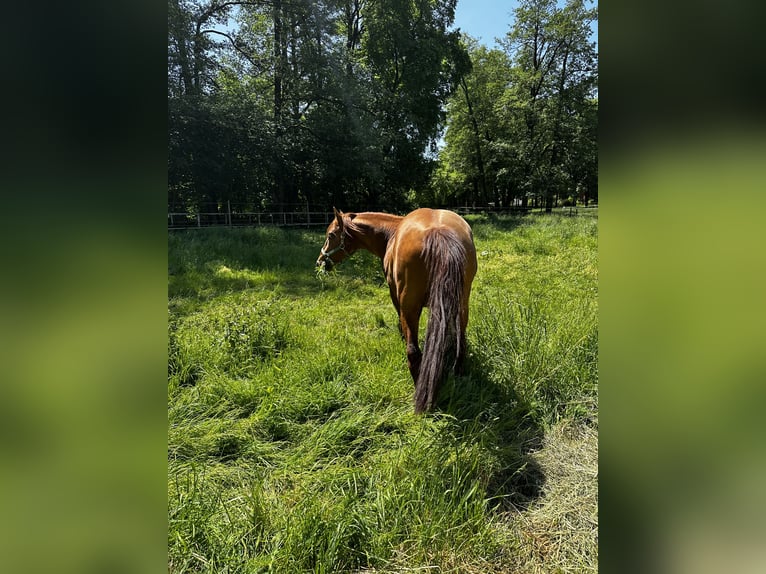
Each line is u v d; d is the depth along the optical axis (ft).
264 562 5.54
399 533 5.93
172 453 7.93
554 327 11.82
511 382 9.62
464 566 5.53
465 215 72.84
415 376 9.47
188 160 50.55
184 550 5.58
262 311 14.84
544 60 82.74
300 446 8.10
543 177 80.79
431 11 68.08
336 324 15.44
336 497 6.62
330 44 60.23
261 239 36.04
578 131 77.51
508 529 6.19
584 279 20.40
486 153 92.94
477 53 90.38
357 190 71.87
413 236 8.90
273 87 63.41
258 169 58.75
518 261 26.48
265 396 9.61
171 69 50.31
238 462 7.84
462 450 7.31
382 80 69.21
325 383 9.98
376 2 64.64
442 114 74.02
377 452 7.91
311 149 62.03
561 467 7.49
